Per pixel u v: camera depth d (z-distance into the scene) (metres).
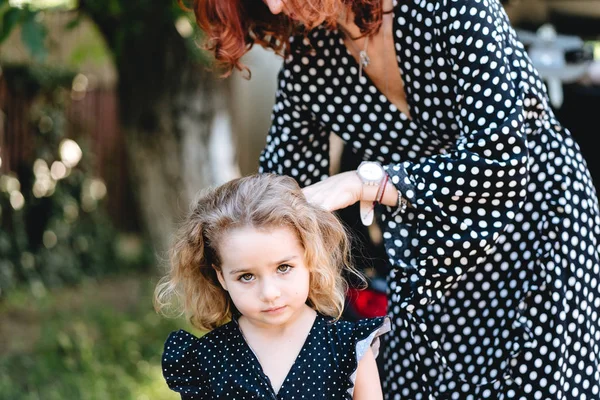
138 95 6.77
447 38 1.98
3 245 8.09
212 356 1.87
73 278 8.58
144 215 7.09
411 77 2.12
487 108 1.94
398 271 2.09
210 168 6.94
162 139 6.81
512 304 2.12
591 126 4.48
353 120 2.26
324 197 1.94
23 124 8.70
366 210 2.04
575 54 4.48
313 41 2.23
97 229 9.09
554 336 2.06
